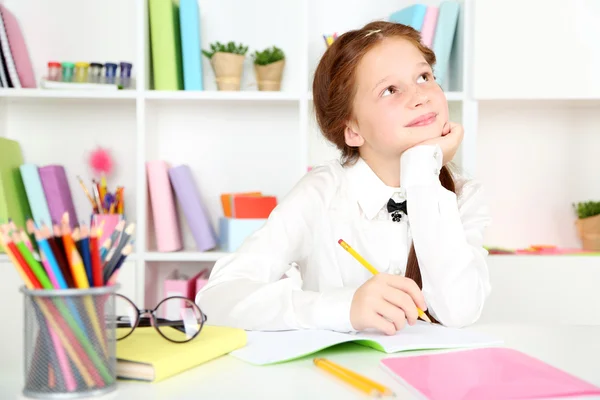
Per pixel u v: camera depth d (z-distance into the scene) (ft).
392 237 4.37
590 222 7.48
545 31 7.00
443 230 3.82
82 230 2.04
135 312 2.64
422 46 4.45
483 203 4.58
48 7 7.93
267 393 2.06
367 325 2.95
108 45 7.95
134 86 7.80
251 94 7.20
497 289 6.88
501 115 8.13
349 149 4.64
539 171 8.14
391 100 4.10
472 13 7.06
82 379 2.01
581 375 2.32
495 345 2.80
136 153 7.84
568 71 7.02
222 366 2.43
